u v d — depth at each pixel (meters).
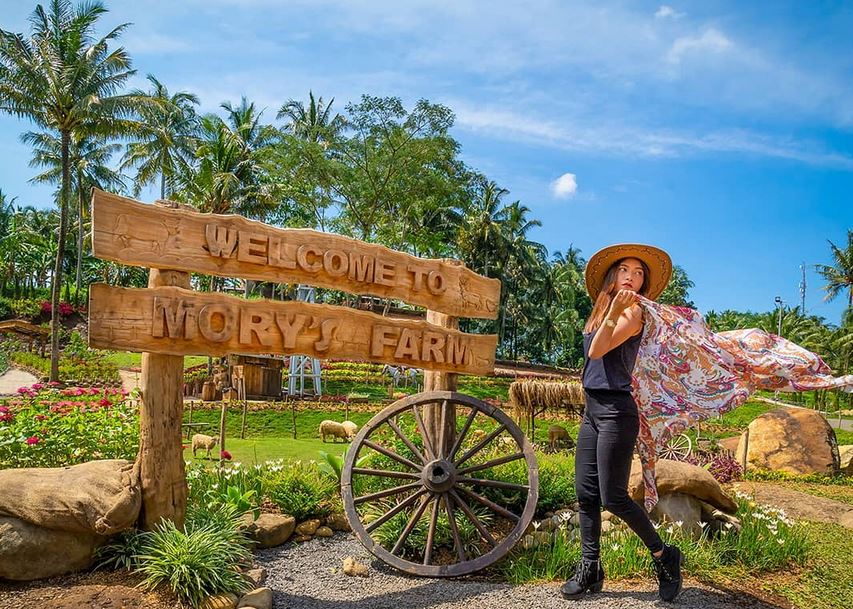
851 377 4.18
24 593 3.90
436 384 6.44
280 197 37.19
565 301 68.50
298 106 48.44
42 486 4.23
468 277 6.57
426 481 5.42
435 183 39.31
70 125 28.06
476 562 5.10
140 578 4.16
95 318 4.25
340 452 10.83
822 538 6.45
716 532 5.71
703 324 4.59
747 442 12.52
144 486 4.45
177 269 4.67
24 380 29.16
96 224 4.30
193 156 39.81
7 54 26.25
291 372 28.28
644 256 4.75
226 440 13.09
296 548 5.63
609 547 5.16
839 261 55.62
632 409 4.34
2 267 54.84
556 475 6.77
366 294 5.77
